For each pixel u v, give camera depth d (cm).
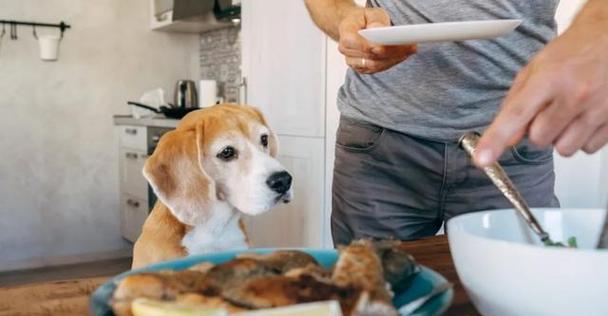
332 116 234
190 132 131
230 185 131
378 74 119
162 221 121
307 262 50
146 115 382
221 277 46
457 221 58
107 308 45
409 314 45
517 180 112
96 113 393
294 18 252
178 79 422
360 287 42
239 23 363
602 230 59
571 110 47
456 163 113
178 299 42
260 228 285
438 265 72
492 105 113
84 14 385
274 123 272
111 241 404
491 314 50
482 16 110
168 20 375
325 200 241
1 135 366
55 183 383
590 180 194
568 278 44
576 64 45
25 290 64
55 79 378
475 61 110
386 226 121
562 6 176
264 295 41
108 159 398
